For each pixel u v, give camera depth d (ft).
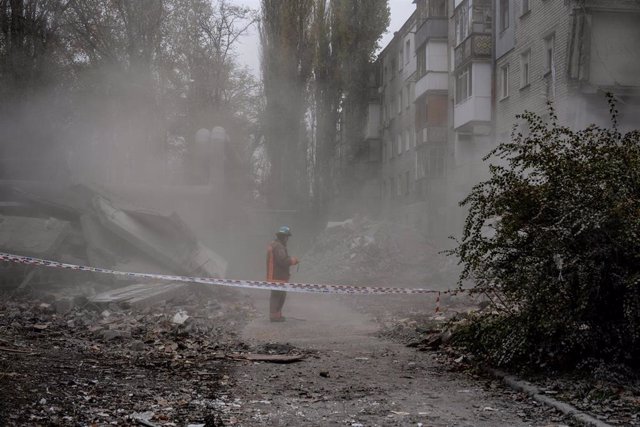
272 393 21.98
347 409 19.97
